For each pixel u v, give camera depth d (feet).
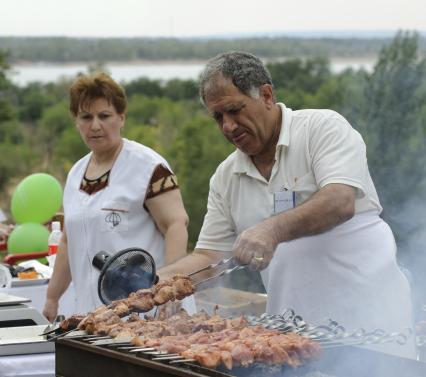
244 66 9.13
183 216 11.92
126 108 12.25
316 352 7.36
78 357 7.68
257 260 8.04
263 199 9.88
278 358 7.20
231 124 9.21
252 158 9.96
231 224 10.38
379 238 9.83
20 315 10.48
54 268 13.50
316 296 9.84
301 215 8.56
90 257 12.00
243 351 7.12
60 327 8.68
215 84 9.11
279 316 8.71
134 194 11.84
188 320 8.49
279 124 9.70
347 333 7.83
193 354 7.04
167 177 11.98
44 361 9.12
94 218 11.93
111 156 12.18
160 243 12.09
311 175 9.59
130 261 8.73
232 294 15.40
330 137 9.45
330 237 9.68
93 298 12.01
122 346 7.46
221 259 10.34
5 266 15.79
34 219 18.33
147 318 8.94
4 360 9.02
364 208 9.77
